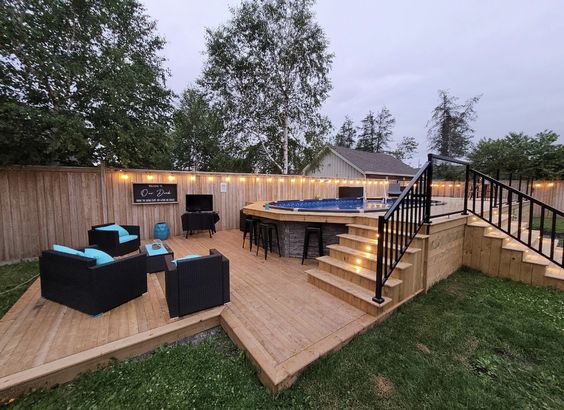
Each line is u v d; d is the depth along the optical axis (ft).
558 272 11.02
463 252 13.20
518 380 5.87
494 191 15.83
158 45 22.39
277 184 26.68
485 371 6.18
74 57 15.81
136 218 19.20
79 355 6.22
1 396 5.30
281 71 31.89
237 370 6.32
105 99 16.22
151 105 20.07
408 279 9.57
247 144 34.17
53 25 15.16
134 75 16.90
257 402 5.41
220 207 23.17
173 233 20.92
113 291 8.49
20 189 14.76
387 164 52.34
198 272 8.25
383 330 7.89
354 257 10.64
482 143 39.65
